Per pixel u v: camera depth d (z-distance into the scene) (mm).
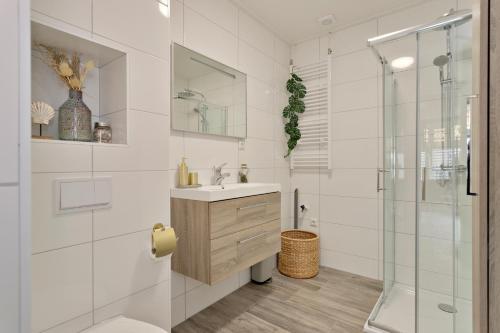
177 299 1766
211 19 2018
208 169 2006
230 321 1797
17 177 641
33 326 945
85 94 1294
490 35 660
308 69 2824
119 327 1073
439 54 1657
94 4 1107
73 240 1046
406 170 2162
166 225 1378
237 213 1691
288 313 1890
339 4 2232
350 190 2582
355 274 2545
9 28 636
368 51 2471
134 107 1244
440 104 1663
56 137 1182
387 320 1768
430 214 1646
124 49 1207
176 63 1757
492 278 650
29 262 653
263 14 2391
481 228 679
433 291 1609
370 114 2461
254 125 2463
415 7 2230
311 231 2818
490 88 655
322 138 2709
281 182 2826
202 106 1945
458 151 1574
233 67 2211
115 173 1176
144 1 1296
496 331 644
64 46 1139
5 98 628
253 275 2363
